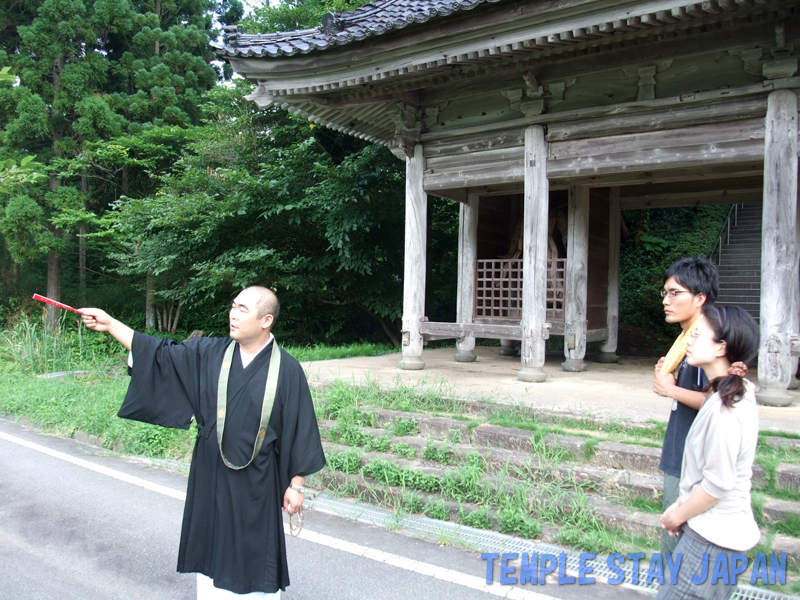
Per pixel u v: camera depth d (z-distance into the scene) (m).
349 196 11.33
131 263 14.43
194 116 19.23
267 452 2.25
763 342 5.33
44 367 10.80
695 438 2.00
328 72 6.73
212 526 2.24
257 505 2.21
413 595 2.99
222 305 14.11
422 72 6.46
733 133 5.68
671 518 2.04
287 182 12.27
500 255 9.39
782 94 5.31
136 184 18.94
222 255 12.40
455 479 4.16
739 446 1.91
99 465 5.41
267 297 2.28
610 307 8.68
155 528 3.94
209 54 20.66
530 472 4.13
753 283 12.91
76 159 16.45
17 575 3.29
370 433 5.14
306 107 7.86
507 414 5.11
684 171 7.32
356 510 4.19
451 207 14.83
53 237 16.20
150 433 5.81
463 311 8.69
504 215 9.48
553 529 3.62
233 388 2.25
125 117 18.95
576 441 4.33
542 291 6.73
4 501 4.45
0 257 19.39
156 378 2.33
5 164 3.42
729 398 1.92
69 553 3.57
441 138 7.50
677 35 5.57
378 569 3.29
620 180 7.55
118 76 19.44
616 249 8.70
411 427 5.10
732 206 15.05
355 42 6.31
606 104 6.43
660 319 12.80
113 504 4.39
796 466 3.72
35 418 7.09
